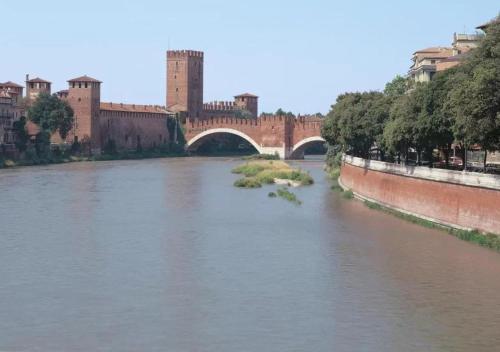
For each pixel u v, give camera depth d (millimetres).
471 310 47594
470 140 65875
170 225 80625
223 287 53219
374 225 79688
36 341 42156
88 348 41156
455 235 71250
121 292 51812
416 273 56812
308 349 41000
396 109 93062
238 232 76062
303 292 51875
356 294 51312
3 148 175125
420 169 81250
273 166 167375
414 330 43969
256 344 41750
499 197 64188
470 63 71312
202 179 143500
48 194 110812
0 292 51656
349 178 118125
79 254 64125
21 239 70938
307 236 73188
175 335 43156
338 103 134125
